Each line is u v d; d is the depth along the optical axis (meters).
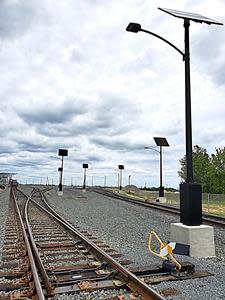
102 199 36.44
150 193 52.56
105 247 9.82
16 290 5.84
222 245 10.82
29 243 9.74
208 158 60.62
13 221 17.12
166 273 6.78
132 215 20.06
